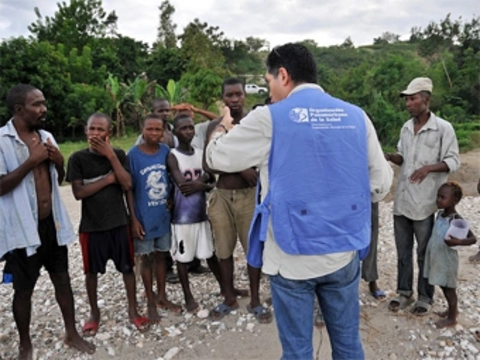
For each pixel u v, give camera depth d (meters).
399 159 3.46
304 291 2.02
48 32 36.38
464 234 3.00
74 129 24.38
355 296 2.12
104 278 4.42
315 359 2.95
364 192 2.02
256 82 54.09
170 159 3.45
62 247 3.04
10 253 2.79
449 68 27.23
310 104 1.97
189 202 3.50
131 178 3.21
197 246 3.59
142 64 37.25
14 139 2.72
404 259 3.53
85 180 3.12
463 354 2.95
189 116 3.60
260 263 2.22
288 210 1.91
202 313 3.53
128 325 3.40
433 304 3.62
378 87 22.61
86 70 27.45
